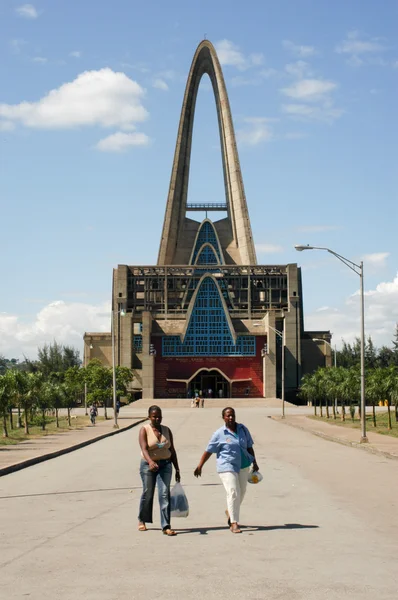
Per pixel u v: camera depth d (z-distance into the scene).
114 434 48.22
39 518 15.09
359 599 8.91
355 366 62.50
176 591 9.34
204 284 119.75
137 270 132.50
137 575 10.18
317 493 18.44
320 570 10.38
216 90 157.62
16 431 49.53
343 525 13.97
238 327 121.00
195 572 10.32
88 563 10.94
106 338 131.88
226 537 12.84
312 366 131.88
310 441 38.97
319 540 12.51
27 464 26.48
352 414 59.59
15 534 13.34
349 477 21.98
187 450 32.75
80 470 24.70
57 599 9.00
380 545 12.09
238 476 13.91
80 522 14.57
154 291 130.88
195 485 20.44
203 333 118.75
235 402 107.75
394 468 24.69
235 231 149.88
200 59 156.00
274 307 131.38
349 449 33.41
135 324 132.88
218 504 16.89
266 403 107.12
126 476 22.73
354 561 10.94
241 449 13.95
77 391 83.06
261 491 18.83
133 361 125.06
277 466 25.41
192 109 155.88
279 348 128.50
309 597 9.02
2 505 16.95
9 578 10.07
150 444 13.65
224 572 10.30
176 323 120.50
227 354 118.38
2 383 42.12
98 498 17.95
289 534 13.06
